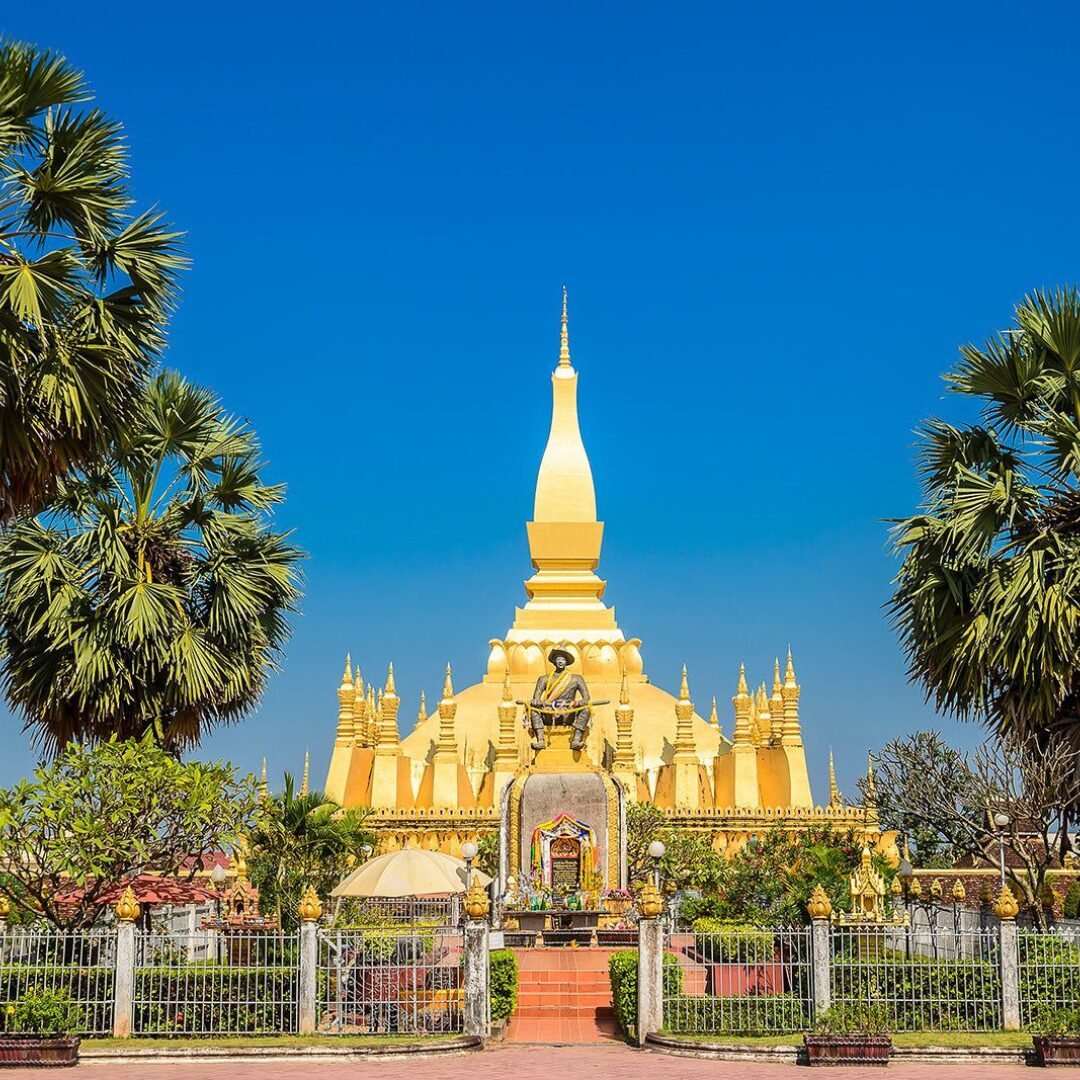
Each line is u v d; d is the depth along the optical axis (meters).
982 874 46.91
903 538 26.95
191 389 30.50
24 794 25.97
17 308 19.53
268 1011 25.25
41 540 28.66
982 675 26.03
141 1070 22.52
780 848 37.53
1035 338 26.83
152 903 27.83
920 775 34.72
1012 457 27.36
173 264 22.58
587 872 40.09
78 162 21.91
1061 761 27.56
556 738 41.69
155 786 26.44
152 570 29.69
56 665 28.33
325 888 36.72
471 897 25.97
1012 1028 24.33
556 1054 24.44
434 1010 25.91
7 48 21.41
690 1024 25.08
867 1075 21.44
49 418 20.69
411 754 59.19
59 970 24.58
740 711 54.59
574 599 63.31
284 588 30.53
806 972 25.12
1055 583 25.12
